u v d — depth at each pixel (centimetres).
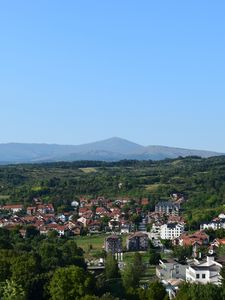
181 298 16050
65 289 17450
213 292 16100
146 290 18575
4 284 18000
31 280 18400
